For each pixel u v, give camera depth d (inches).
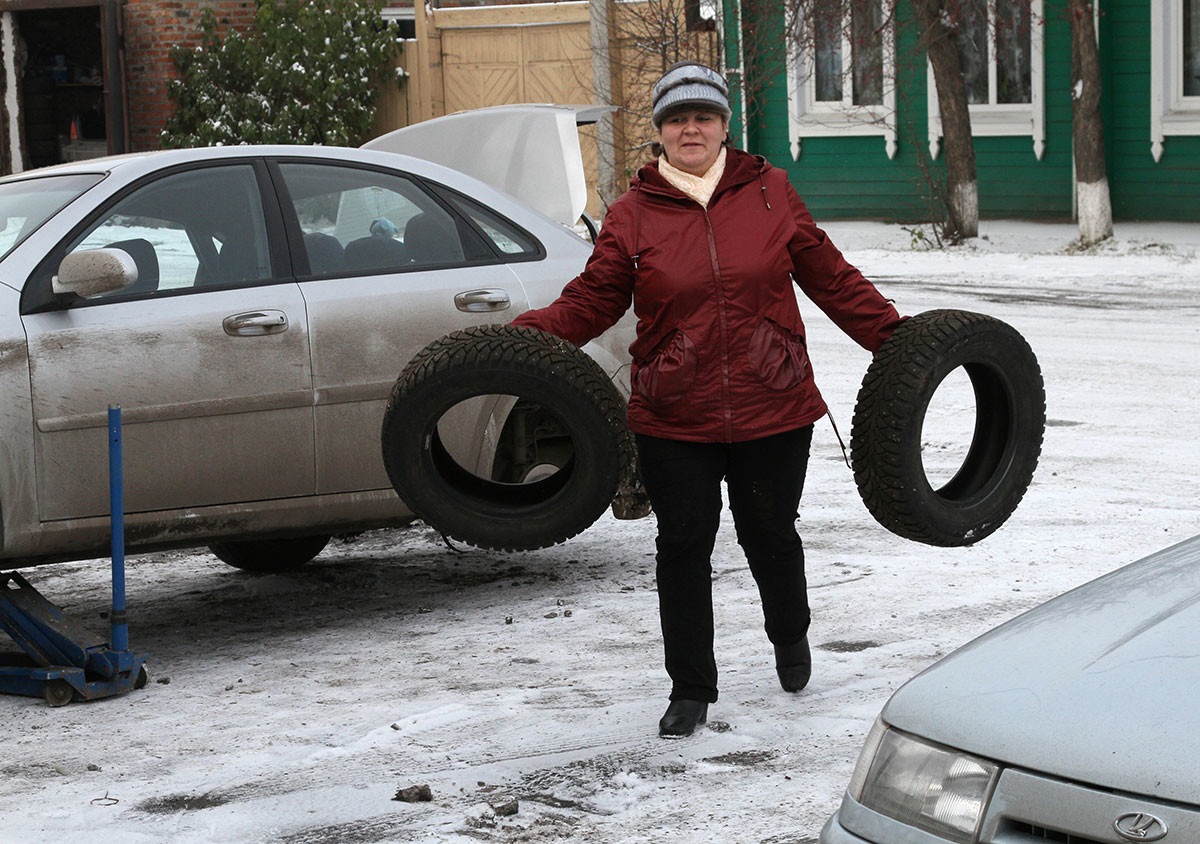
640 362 182.7
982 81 874.8
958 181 794.2
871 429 181.9
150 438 216.8
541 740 183.5
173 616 253.1
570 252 252.2
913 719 106.4
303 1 937.5
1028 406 189.6
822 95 925.2
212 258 226.7
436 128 288.2
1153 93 817.5
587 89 912.3
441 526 197.2
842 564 262.5
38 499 210.5
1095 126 744.3
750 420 179.2
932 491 184.5
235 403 221.6
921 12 780.6
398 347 232.7
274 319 224.5
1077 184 765.3
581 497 197.6
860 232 867.4
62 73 1008.2
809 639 220.5
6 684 210.2
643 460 182.5
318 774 175.3
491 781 171.3
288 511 228.4
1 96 990.4
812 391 183.8
